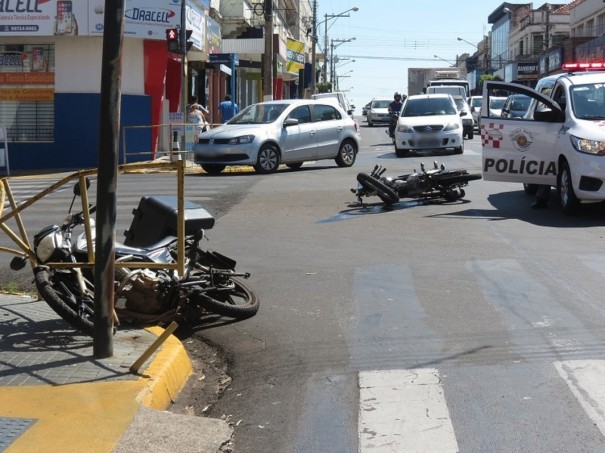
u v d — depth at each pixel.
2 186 7.07
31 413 5.04
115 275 6.87
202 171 21.33
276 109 21.19
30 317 7.11
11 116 24.61
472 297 7.92
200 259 7.49
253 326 7.25
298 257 9.92
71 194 16.25
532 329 6.87
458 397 5.47
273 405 5.54
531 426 4.99
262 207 14.00
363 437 4.91
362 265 9.42
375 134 41.59
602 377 5.74
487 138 13.59
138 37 24.17
